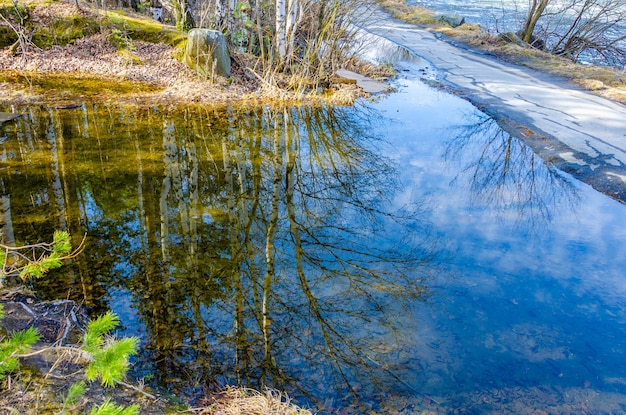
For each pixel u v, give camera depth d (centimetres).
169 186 557
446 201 568
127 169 587
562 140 720
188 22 1087
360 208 550
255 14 1009
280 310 377
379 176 630
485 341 354
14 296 354
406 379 317
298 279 419
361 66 1136
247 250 456
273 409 281
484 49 1449
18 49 931
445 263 449
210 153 658
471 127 800
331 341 347
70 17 977
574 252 468
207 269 421
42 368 268
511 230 507
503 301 398
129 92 847
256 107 846
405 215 536
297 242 478
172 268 416
